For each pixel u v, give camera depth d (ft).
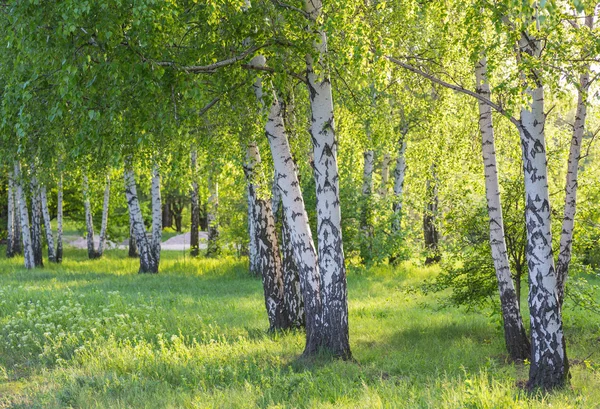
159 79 24.63
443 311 50.14
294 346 35.19
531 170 26.53
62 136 27.91
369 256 73.26
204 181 79.20
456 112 41.55
